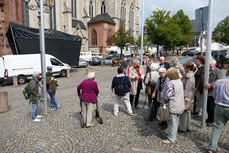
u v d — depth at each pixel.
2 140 4.57
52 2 9.02
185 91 4.37
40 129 5.18
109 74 17.84
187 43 46.47
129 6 57.75
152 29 30.48
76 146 4.17
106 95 9.08
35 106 5.80
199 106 5.84
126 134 4.71
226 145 3.97
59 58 19.36
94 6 55.12
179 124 4.76
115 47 38.25
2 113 6.85
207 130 4.76
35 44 17.52
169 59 32.19
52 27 40.47
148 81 5.44
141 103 7.53
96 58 28.81
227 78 3.39
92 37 51.50
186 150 3.84
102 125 5.32
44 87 6.40
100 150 3.97
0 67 12.98
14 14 20.52
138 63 6.47
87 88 5.09
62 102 8.06
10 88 12.20
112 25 51.97
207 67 4.56
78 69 23.20
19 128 5.32
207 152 3.73
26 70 13.96
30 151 4.01
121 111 6.54
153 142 4.25
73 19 48.47
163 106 4.01
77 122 5.63
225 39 31.17
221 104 3.34
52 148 4.11
